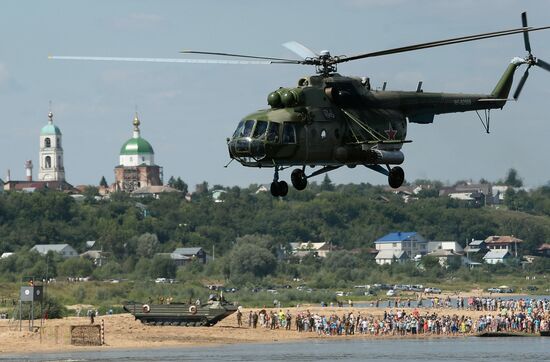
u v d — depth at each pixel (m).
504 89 120.00
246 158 105.44
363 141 107.25
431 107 113.69
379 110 109.62
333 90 106.50
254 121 104.75
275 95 105.69
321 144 105.69
